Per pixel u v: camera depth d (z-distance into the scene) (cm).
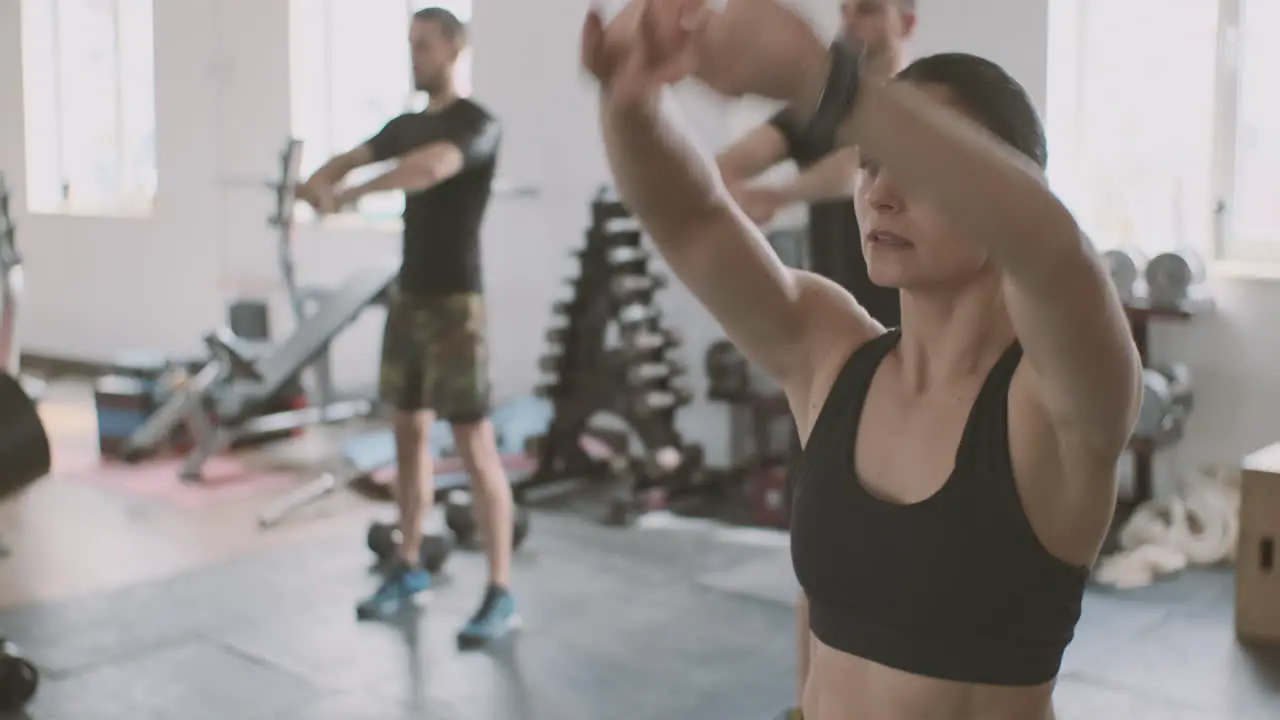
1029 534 89
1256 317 450
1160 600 382
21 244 903
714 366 519
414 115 336
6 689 308
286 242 535
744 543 451
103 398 583
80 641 358
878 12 225
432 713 310
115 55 840
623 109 88
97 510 497
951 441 92
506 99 621
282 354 529
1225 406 459
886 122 71
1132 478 472
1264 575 344
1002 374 91
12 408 128
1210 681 322
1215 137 464
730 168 151
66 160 891
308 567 425
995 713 91
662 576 414
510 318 639
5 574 417
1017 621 90
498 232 636
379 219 709
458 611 380
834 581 96
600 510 496
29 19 882
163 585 406
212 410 550
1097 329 78
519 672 334
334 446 610
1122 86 486
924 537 91
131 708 313
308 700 318
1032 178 73
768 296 104
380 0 702
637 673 333
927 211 89
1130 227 492
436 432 562
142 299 830
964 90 88
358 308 525
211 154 773
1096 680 322
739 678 329
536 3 604
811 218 261
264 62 737
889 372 100
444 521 462
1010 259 74
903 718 93
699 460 515
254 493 522
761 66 70
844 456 98
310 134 734
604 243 496
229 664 341
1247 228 471
